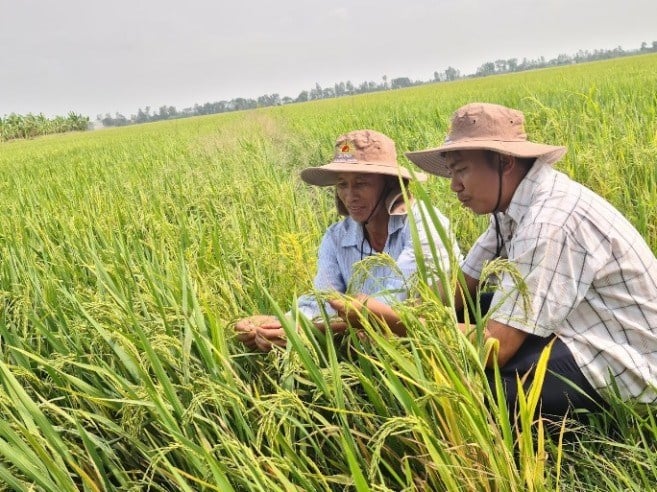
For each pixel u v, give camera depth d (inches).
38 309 129.8
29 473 73.4
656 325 95.3
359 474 64.1
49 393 105.0
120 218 205.9
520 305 91.3
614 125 246.7
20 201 287.0
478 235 166.7
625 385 93.8
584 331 96.1
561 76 1112.2
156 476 93.4
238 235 166.2
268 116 1008.9
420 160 118.0
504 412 73.2
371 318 98.0
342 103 1448.1
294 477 78.7
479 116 97.1
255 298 123.9
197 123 1471.5
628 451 87.7
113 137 1382.9
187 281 114.5
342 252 129.6
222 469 76.5
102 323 103.7
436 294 82.8
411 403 74.4
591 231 92.6
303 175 126.3
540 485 73.1
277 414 84.4
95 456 84.0
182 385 91.5
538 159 98.2
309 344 91.7
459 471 74.7
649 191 173.2
